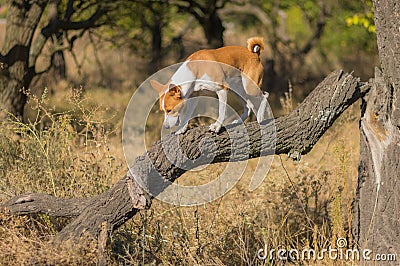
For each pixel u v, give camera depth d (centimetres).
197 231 953
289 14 3422
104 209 886
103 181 1049
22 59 1903
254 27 3422
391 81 901
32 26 1897
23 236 889
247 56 1043
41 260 825
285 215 1076
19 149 1184
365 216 941
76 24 2173
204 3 2764
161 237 966
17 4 1880
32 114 2186
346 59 3266
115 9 2353
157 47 3219
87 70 3288
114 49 3148
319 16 3000
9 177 1062
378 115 939
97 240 873
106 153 1120
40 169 1058
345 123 1377
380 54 909
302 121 940
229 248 999
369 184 940
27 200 906
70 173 1049
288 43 3142
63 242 849
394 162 900
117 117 1898
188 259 933
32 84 2652
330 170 1222
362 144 961
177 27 3631
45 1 1912
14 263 830
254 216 1070
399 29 867
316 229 991
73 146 1205
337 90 955
